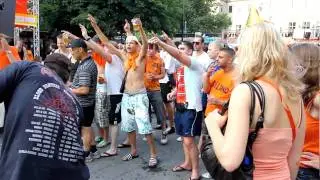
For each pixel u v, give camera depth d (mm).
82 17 22906
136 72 5270
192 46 6281
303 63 2391
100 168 5301
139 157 5781
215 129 1848
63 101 2148
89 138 5375
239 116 1745
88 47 5754
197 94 4691
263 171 1808
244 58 1876
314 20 38719
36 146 2008
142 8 24531
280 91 1837
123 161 5598
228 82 4332
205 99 4938
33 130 2020
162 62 6547
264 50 1835
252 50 1852
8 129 2068
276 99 1797
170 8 26750
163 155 5902
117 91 5785
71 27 25719
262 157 1809
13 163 1995
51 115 2062
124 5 23984
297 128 1908
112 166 5387
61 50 7234
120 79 5773
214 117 1912
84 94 5070
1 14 3211
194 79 4668
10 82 2125
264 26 1874
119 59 5859
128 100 5387
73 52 5152
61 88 2195
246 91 1780
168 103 7281
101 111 5883
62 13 25047
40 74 2154
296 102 1900
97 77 5410
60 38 7195
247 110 1758
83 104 5117
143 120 5258
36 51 11383
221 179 1924
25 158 1983
